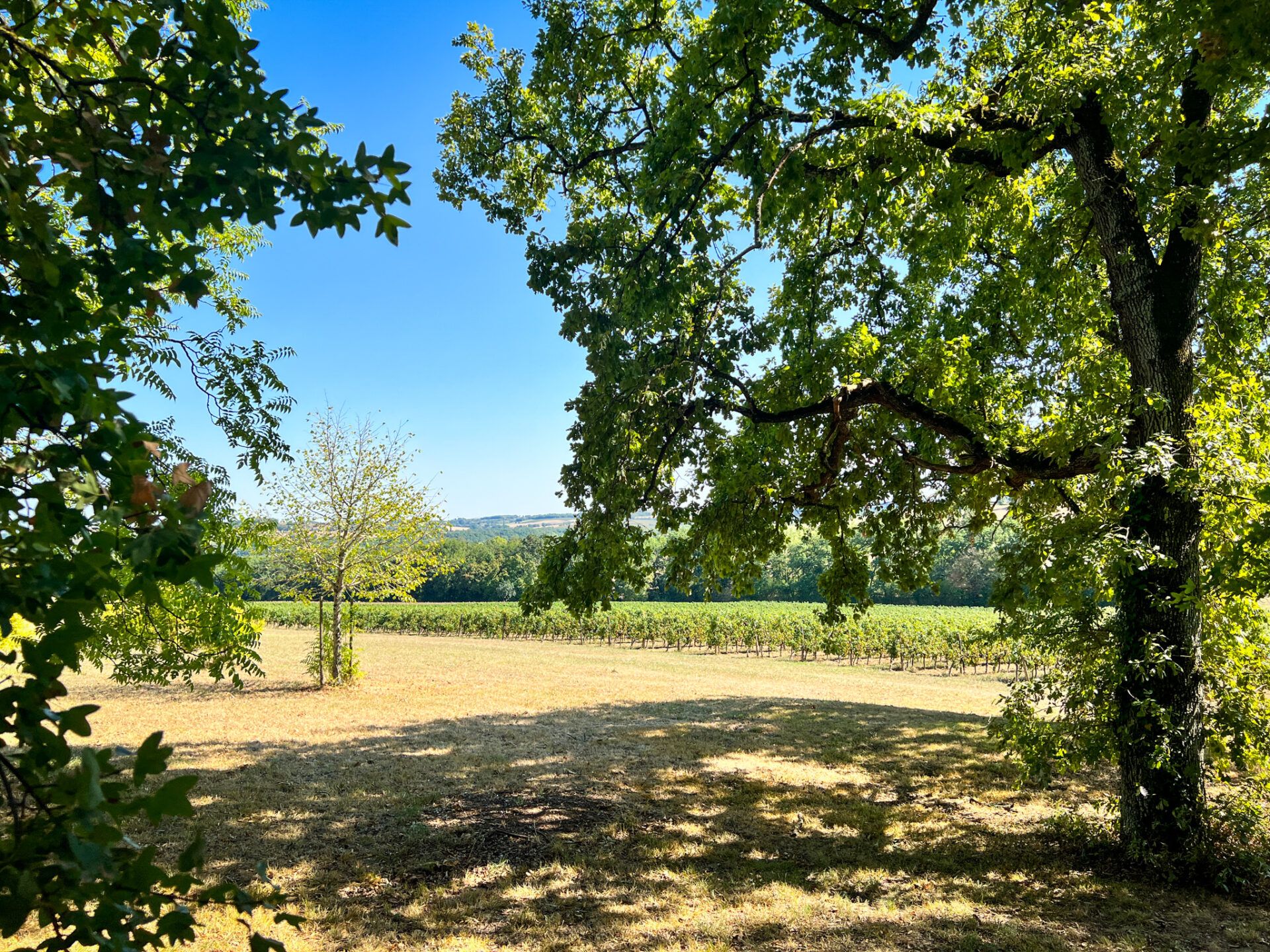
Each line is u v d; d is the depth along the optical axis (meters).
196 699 17.17
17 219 1.13
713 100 7.33
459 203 9.75
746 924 6.00
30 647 0.94
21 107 1.26
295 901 6.20
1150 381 7.24
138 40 1.28
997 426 9.23
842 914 6.16
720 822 8.58
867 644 30.98
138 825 7.95
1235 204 5.74
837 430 9.64
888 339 10.40
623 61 8.70
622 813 8.78
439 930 5.82
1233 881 6.62
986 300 10.57
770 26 6.79
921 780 10.61
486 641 40.56
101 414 1.04
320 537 19.08
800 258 10.41
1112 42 7.31
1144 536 6.87
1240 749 7.14
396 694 18.56
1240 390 7.36
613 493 8.30
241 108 1.27
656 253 7.73
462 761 11.23
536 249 7.85
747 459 10.20
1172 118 7.04
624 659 30.42
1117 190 7.52
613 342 7.64
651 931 5.85
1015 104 7.12
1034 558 7.74
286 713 15.43
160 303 1.31
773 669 27.86
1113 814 8.64
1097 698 7.09
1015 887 6.74
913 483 10.95
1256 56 3.96
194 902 1.01
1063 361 10.09
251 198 1.31
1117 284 7.62
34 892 0.87
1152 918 6.03
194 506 1.04
